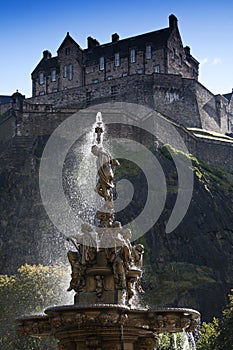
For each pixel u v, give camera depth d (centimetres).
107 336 1766
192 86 11669
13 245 8762
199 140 10456
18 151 10406
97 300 1820
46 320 1875
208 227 8988
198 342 5069
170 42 12425
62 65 13125
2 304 5416
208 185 9631
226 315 5147
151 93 11269
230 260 8800
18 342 4959
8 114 11031
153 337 1861
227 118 12912
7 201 9606
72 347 1788
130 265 1870
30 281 5572
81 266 1853
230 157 10756
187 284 7869
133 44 12594
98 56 12912
